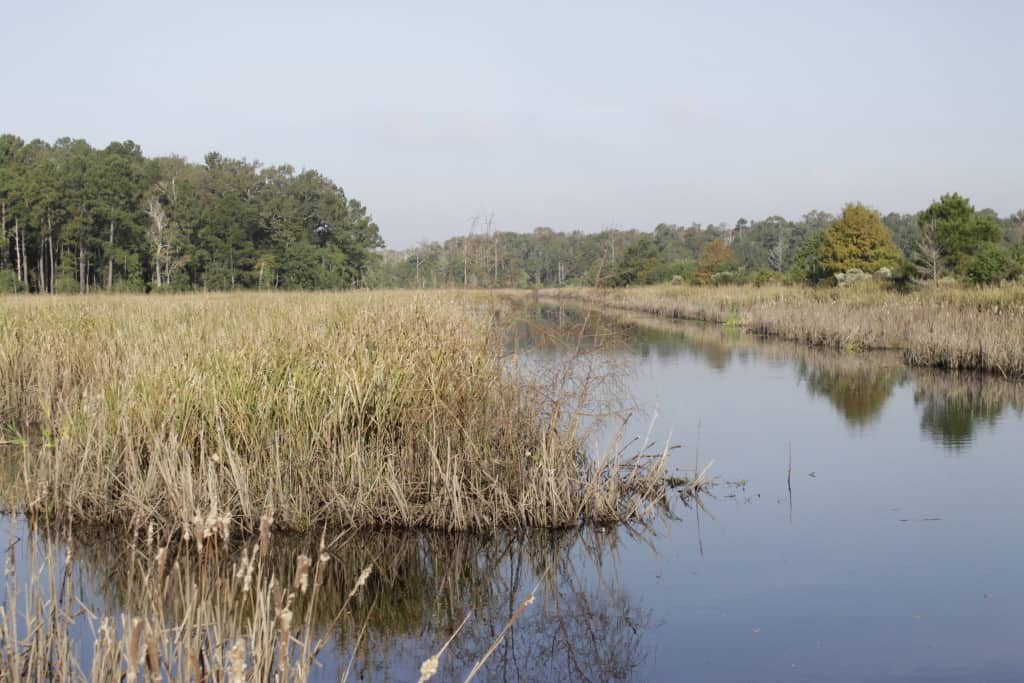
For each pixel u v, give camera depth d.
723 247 62.75
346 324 11.33
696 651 5.60
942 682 5.14
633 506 8.47
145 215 56.53
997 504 8.77
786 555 7.39
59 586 6.30
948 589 6.60
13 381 12.21
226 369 8.60
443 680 5.16
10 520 7.82
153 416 8.10
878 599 6.44
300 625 6.06
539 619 6.19
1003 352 18.17
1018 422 13.05
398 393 8.59
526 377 9.24
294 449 7.98
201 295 23.56
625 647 5.65
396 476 8.05
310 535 7.54
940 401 15.01
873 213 44.31
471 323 10.23
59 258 54.69
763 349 24.05
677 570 7.09
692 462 10.50
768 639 5.77
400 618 6.23
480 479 8.09
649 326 32.81
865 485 9.52
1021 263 29.88
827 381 17.39
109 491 7.86
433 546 7.55
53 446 8.70
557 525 7.97
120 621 5.63
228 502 7.22
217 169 65.12
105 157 58.78
